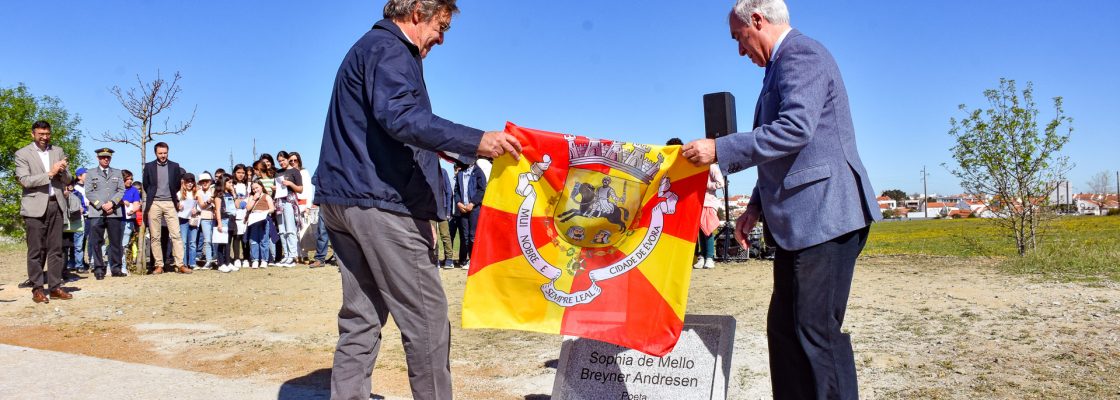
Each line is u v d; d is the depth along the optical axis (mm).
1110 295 7031
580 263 3473
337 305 8766
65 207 9445
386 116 3086
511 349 6000
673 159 3375
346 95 3299
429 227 3436
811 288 3105
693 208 3355
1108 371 4496
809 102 3006
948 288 8086
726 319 3783
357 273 3510
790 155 3127
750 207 3615
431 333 3408
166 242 13281
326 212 3391
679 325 3357
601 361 3924
